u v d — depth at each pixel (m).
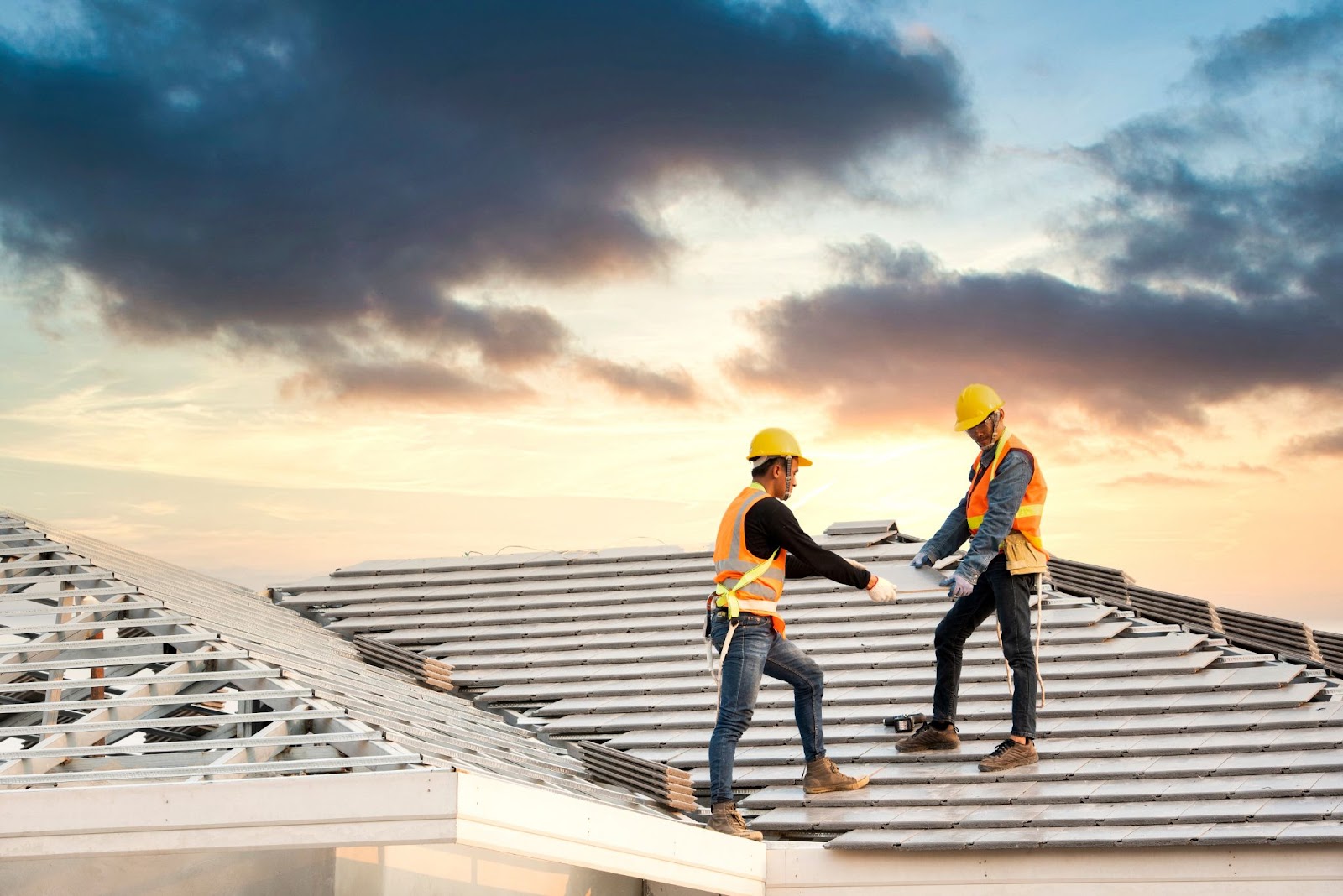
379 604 10.95
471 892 7.55
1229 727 7.57
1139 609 11.29
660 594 10.38
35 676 7.69
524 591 10.77
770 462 7.29
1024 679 7.57
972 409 7.66
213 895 6.71
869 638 9.23
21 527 9.37
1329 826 6.59
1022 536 7.59
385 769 5.76
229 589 11.12
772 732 8.41
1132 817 6.91
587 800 5.99
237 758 6.04
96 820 5.46
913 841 6.98
